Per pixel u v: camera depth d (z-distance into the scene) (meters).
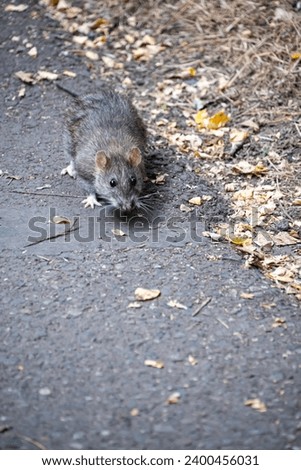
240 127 8.02
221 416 4.89
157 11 9.64
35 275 6.05
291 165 7.57
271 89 8.49
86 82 8.57
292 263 6.46
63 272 6.10
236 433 4.79
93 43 9.16
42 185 7.21
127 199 6.79
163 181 7.29
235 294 5.96
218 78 8.67
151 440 4.72
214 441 4.73
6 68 8.70
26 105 8.23
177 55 9.03
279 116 8.15
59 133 7.88
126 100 7.70
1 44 9.03
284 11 9.41
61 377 5.13
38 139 7.79
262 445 4.72
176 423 4.83
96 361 5.27
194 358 5.32
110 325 5.57
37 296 5.83
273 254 6.57
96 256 6.30
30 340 5.43
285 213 7.03
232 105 8.32
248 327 5.62
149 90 8.55
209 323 5.64
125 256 6.32
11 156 7.55
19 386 5.06
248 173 7.43
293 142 7.80
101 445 4.68
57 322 5.59
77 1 9.76
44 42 9.09
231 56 8.96
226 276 6.16
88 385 5.08
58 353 5.32
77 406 4.92
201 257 6.37
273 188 7.29
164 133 7.95
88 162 7.06
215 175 7.43
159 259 6.30
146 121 8.11
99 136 7.18
